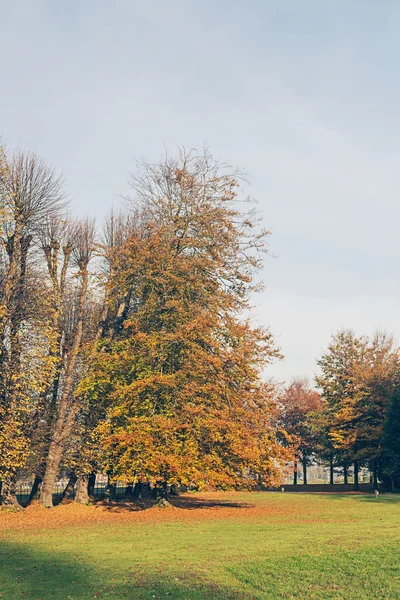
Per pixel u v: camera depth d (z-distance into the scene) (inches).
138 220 1662.2
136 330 1376.7
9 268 1341.0
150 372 1354.6
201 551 735.7
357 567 629.3
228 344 1421.0
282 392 3366.1
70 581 558.3
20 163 1387.8
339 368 2704.2
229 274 1439.5
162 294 1424.7
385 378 2524.6
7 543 807.7
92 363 1425.9
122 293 1473.9
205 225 1439.5
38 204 1397.6
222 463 1366.9
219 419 1299.2
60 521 1119.0
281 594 512.7
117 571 605.0
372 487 2709.2
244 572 600.7
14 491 1341.0
